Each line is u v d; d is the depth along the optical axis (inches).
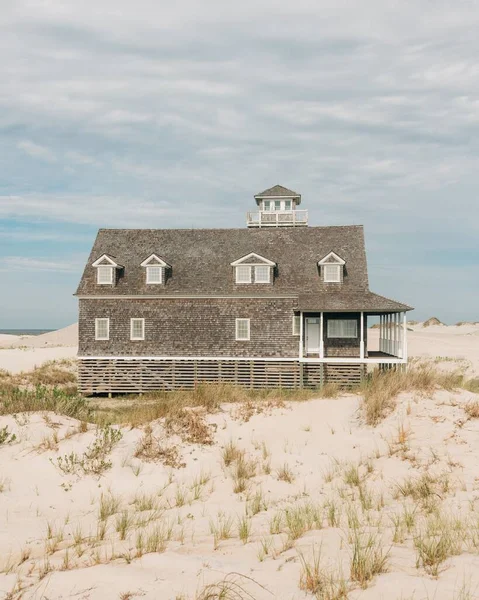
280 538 335.3
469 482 426.3
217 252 1425.9
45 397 676.1
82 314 1336.1
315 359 1211.9
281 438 579.2
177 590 248.2
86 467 496.1
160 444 547.8
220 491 463.8
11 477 473.1
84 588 255.1
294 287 1311.5
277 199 1674.5
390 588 233.3
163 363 1311.5
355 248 1400.1
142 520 394.6
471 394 660.7
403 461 490.6
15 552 331.3
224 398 701.9
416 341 2242.9
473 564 259.1
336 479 475.2
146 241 1477.6
